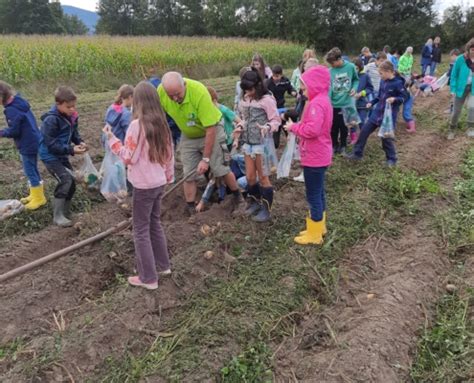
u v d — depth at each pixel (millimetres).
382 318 4117
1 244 5512
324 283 4750
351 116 8156
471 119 10375
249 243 5480
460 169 8211
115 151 3918
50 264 4977
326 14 46469
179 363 3600
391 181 7270
